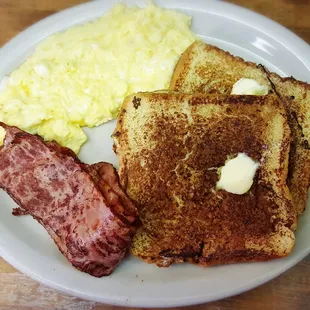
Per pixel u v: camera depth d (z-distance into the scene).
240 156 0.20
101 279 0.19
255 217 0.20
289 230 0.20
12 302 0.20
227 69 0.24
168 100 0.21
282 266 0.20
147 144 0.21
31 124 0.22
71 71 0.23
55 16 0.26
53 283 0.19
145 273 0.20
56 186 0.20
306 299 0.21
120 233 0.19
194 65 0.24
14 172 0.20
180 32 0.25
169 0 0.26
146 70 0.23
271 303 0.21
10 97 0.23
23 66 0.23
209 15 0.26
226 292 0.19
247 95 0.21
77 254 0.19
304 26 0.27
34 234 0.21
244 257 0.20
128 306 0.19
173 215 0.20
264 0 0.28
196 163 0.21
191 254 0.20
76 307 0.21
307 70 0.25
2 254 0.20
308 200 0.22
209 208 0.20
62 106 0.23
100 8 0.26
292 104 0.23
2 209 0.21
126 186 0.21
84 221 0.19
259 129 0.21
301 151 0.22
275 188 0.20
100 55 0.23
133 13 0.25
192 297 0.19
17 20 0.27
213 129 0.21
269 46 0.26
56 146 0.21
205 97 0.21
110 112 0.23
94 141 0.23
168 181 0.20
